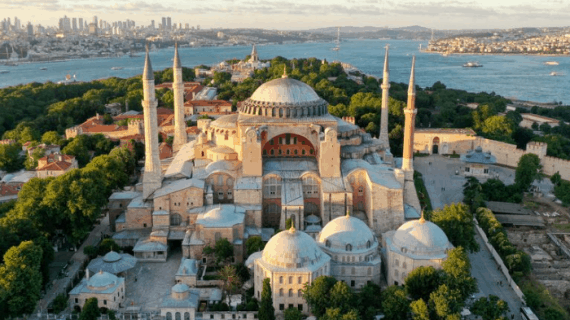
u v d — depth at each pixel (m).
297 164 198.62
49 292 151.00
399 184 185.12
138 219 183.50
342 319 126.50
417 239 147.62
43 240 154.00
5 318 133.50
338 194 183.88
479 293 156.75
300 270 139.12
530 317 141.38
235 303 145.38
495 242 182.38
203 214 175.25
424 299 139.12
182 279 154.50
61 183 174.12
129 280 159.62
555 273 180.62
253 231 176.12
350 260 150.00
